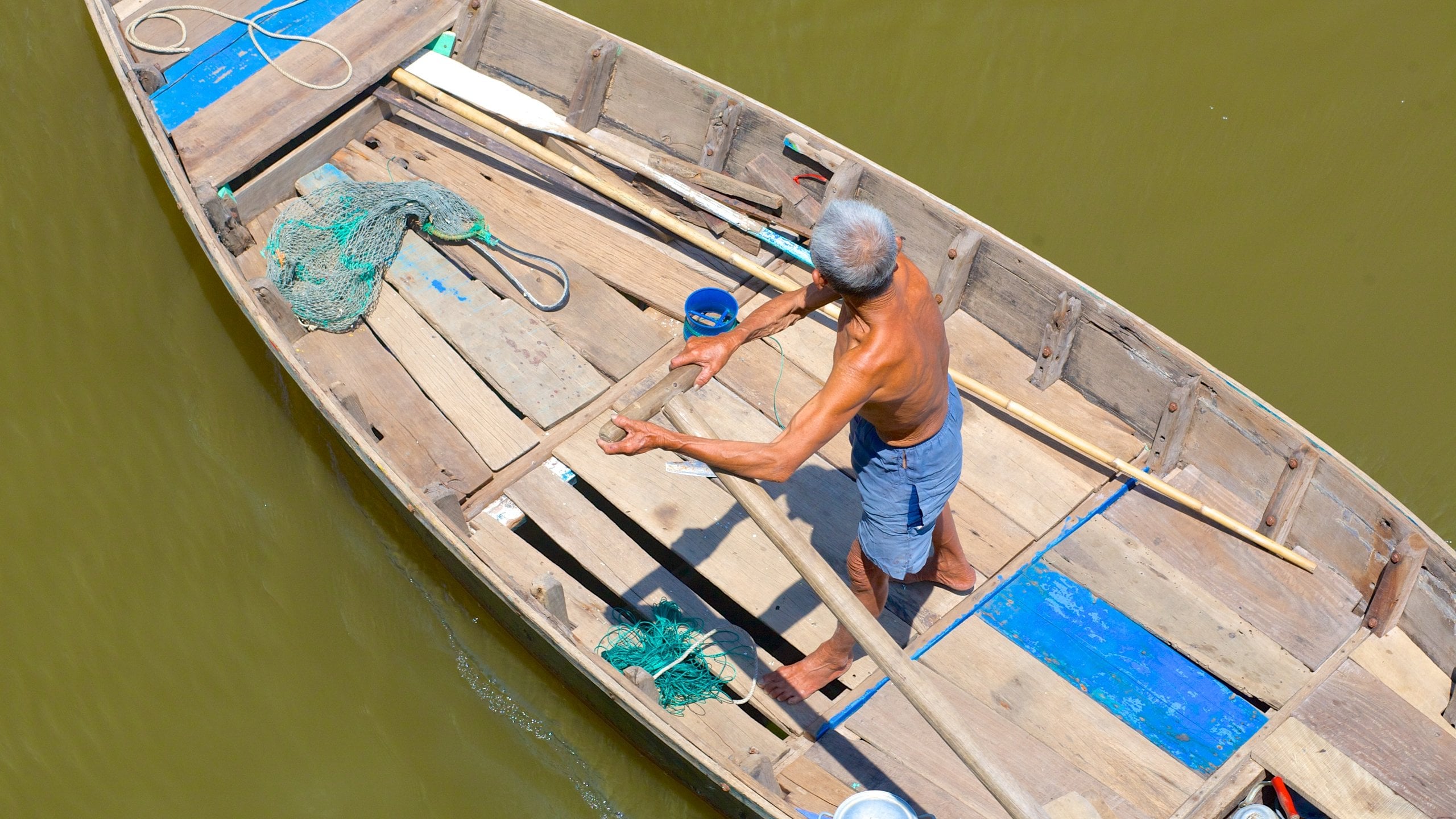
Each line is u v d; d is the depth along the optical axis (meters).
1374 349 5.82
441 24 5.98
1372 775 3.90
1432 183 6.40
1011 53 7.08
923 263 5.21
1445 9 7.14
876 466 3.50
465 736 4.85
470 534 4.55
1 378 5.50
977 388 4.71
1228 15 7.19
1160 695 4.18
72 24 6.64
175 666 4.91
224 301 5.80
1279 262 6.18
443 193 5.34
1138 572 4.45
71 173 6.13
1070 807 3.72
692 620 4.41
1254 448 4.50
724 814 4.43
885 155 6.66
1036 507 4.64
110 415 5.46
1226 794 3.93
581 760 4.81
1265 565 4.46
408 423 4.85
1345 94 6.82
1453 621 4.05
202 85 5.68
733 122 5.50
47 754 4.66
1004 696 4.18
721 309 4.96
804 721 4.18
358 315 5.14
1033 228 6.32
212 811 4.62
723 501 4.68
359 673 4.95
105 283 5.80
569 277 5.32
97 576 5.08
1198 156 6.62
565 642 4.05
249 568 5.16
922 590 4.46
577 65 5.92
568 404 4.91
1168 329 5.92
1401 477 5.43
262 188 5.48
